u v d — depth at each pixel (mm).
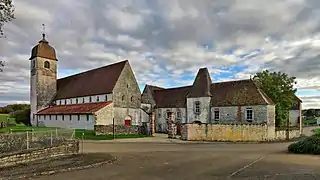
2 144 16609
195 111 43344
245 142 32906
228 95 40875
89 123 43000
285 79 44000
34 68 58562
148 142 30984
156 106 51219
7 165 15258
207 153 21281
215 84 43938
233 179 12070
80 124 44906
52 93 59781
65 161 16797
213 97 42156
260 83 43344
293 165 15148
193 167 15055
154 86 57062
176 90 51188
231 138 34031
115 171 14086
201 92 43188
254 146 27625
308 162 16109
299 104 57094
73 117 46625
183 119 46156
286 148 25297
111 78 48250
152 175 13078
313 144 20609
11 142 16969
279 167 14625
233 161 17031
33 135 18078
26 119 61156
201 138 34281
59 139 19984
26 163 16047
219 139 34094
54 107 56281
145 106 51250
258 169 14203
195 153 21266
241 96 39344
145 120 50281
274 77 43969
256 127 34812
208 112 41781
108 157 18453
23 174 13141
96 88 49906
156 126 50406
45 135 18922
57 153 18719
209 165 15641
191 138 34125
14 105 79875
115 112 45281
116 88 46031
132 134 40250
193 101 43750
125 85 47625
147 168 14852
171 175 13055
